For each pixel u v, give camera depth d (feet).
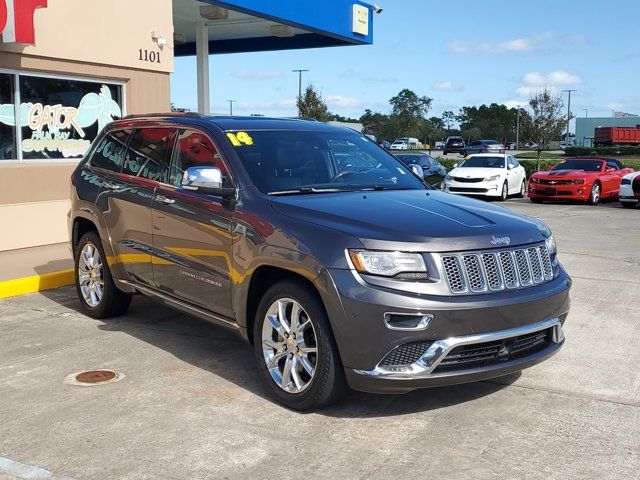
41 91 34.63
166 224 18.57
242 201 16.43
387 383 13.58
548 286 15.10
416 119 446.60
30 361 18.37
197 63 59.21
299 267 14.34
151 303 24.89
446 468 12.49
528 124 138.92
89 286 22.85
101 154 22.59
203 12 54.08
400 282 13.53
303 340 14.73
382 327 13.41
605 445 13.48
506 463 12.69
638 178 63.57
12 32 29.81
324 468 12.46
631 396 16.14
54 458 12.85
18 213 33.99
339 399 14.71
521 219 16.05
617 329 21.80
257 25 60.03
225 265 16.55
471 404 15.51
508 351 14.46
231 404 15.44
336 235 14.15
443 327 13.44
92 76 36.68
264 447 13.29
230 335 20.90
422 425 14.34
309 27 54.70
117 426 14.25
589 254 36.04
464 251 13.96
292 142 18.52
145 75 39.52
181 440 13.60
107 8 36.58
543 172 72.64
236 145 17.62
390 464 12.63
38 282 27.02
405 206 15.74
